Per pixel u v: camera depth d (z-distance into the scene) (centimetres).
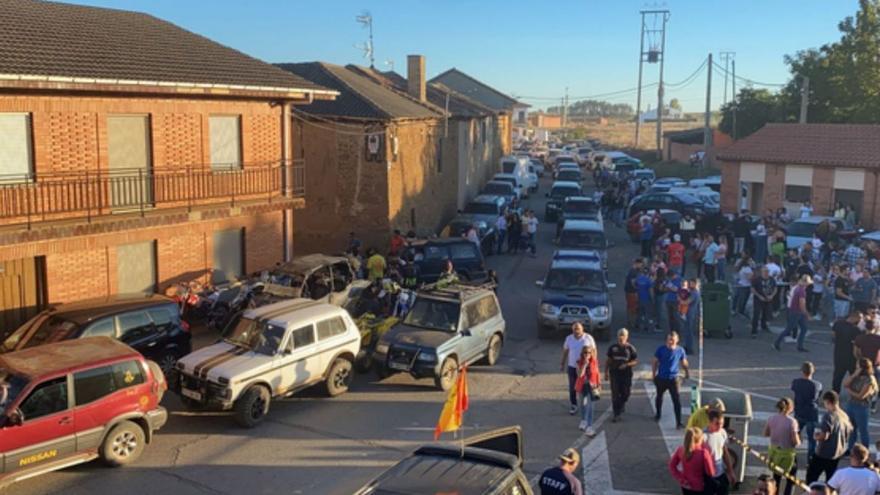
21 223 1680
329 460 1275
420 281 2470
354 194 2914
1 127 1650
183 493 1148
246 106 2220
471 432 1399
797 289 1923
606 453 1312
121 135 1903
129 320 1549
